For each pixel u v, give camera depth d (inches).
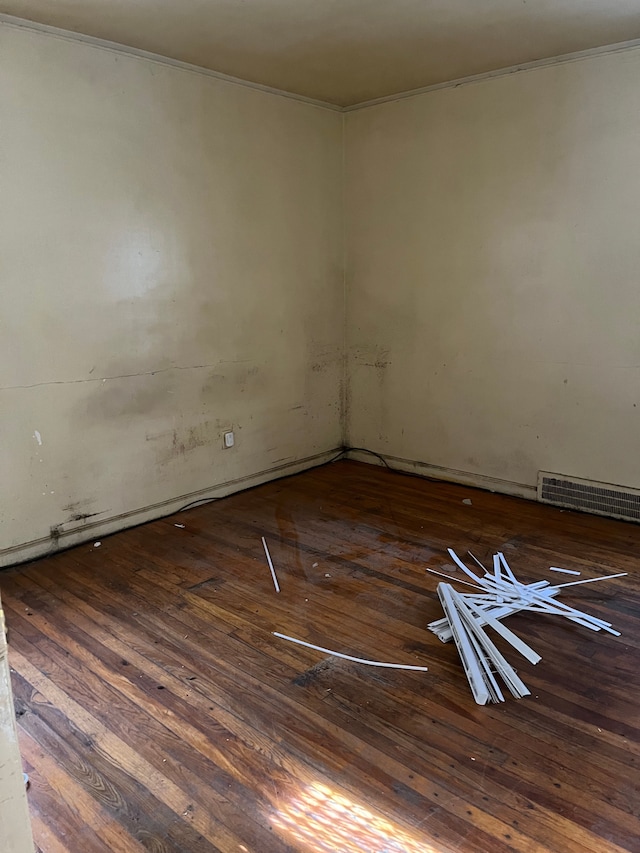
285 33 122.8
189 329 150.8
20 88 115.8
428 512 154.2
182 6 109.4
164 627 104.8
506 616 106.3
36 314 123.0
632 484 144.3
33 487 127.3
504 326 159.3
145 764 75.4
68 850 64.1
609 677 90.4
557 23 119.7
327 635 101.9
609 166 136.8
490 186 155.6
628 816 66.8
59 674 92.8
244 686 89.5
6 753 43.3
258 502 162.7
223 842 64.7
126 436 141.8
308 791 70.9
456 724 81.4
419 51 134.3
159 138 138.3
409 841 64.2
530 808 68.1
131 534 142.6
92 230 129.5
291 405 181.3
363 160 179.2
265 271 166.9
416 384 179.9
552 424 154.9
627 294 138.7
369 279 185.0
